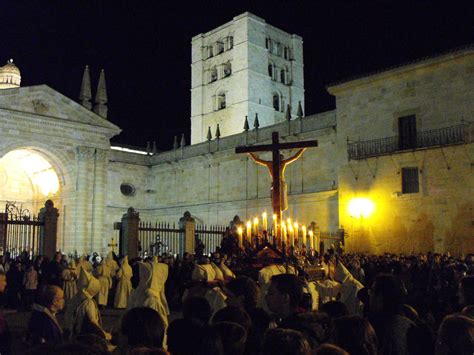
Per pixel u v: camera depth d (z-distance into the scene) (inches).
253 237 693.9
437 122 1428.4
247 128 2113.7
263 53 2984.7
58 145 1867.6
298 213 1844.2
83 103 2010.3
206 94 3132.4
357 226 1558.8
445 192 1373.0
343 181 1628.9
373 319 252.7
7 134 1740.9
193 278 478.9
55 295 316.5
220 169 2206.0
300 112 1909.4
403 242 1439.5
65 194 1909.4
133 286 892.6
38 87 1819.6
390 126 1537.9
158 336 190.7
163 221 2452.0
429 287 754.2
